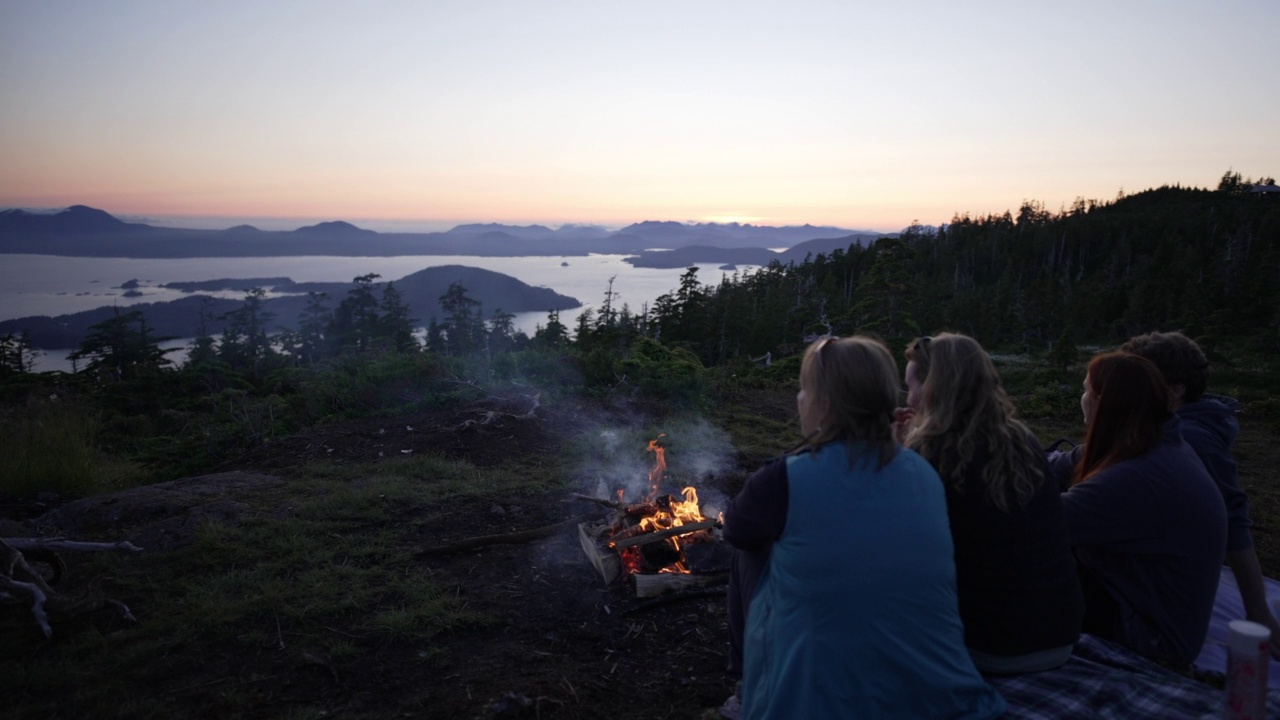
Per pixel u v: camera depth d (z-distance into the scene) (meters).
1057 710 1.98
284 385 9.74
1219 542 2.55
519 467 5.68
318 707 2.56
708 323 53.16
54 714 2.50
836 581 1.80
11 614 3.23
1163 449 2.62
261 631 3.06
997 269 91.62
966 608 2.12
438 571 3.70
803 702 1.80
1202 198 112.62
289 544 3.94
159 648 2.92
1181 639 2.58
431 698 2.61
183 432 7.94
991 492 2.05
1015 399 11.54
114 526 4.34
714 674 2.86
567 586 3.57
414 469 5.42
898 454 1.94
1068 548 2.16
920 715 1.82
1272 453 7.91
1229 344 42.38
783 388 10.66
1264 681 1.85
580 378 8.42
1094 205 120.06
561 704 2.59
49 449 5.54
